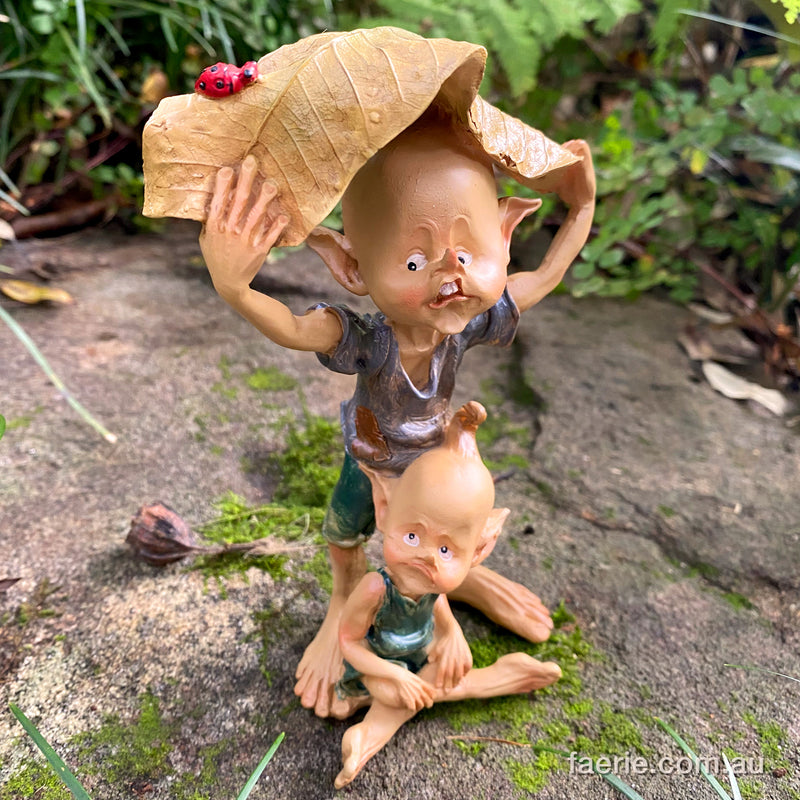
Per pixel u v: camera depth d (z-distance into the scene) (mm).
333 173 100
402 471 137
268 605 169
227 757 139
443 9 252
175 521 177
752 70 261
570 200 141
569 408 239
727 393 249
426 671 146
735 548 188
